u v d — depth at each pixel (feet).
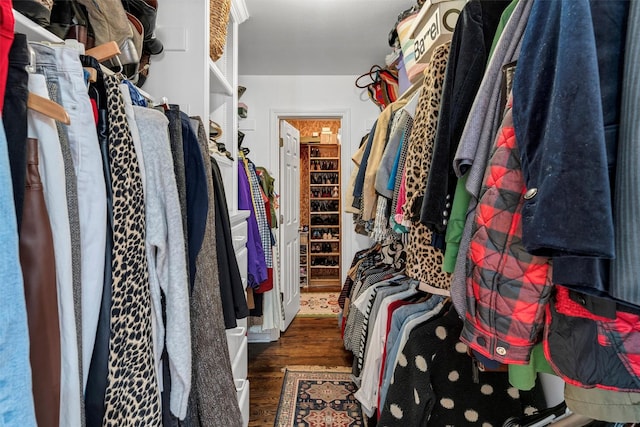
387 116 5.51
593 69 1.45
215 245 3.66
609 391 1.81
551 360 1.93
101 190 1.98
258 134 10.50
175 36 4.49
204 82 4.47
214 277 3.50
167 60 4.48
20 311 1.26
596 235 1.35
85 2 2.63
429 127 3.06
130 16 3.29
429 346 3.77
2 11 1.43
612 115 1.45
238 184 6.33
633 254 1.35
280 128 10.60
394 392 3.90
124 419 2.09
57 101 1.87
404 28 5.00
